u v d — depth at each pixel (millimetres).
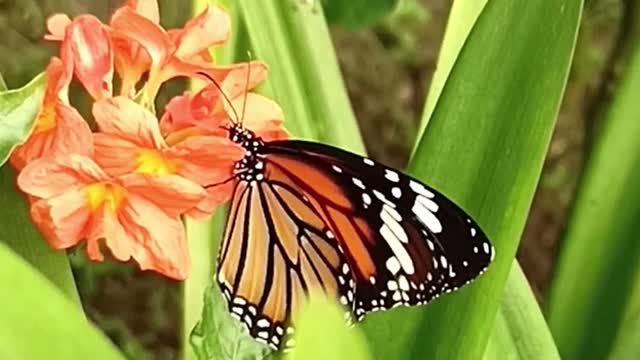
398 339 311
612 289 372
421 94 875
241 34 344
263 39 342
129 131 268
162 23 358
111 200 272
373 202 302
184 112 280
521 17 301
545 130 299
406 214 300
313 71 343
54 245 271
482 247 293
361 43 873
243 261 309
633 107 367
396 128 865
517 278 333
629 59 367
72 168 267
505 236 301
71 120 266
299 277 311
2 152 261
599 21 679
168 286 776
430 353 309
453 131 307
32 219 282
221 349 300
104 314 771
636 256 369
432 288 301
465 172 306
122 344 763
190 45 287
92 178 268
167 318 776
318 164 307
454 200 306
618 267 372
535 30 300
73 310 259
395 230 302
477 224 292
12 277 256
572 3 295
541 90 299
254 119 297
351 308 308
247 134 297
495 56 303
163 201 272
